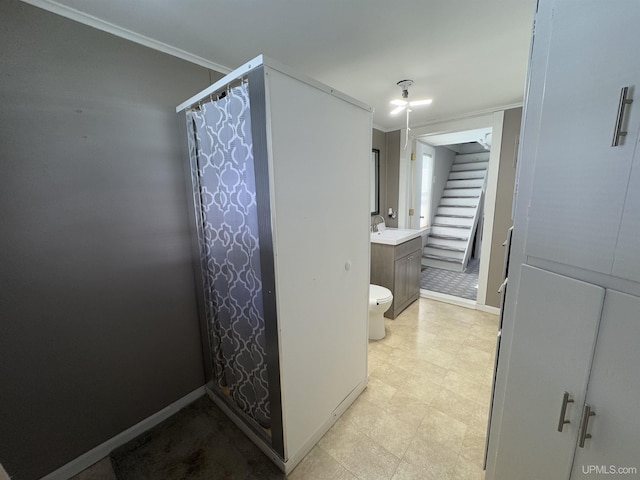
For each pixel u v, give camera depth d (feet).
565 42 2.30
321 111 4.17
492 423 3.50
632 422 2.08
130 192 4.80
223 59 5.63
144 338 5.18
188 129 5.00
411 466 4.44
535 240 2.71
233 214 4.44
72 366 4.41
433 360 7.22
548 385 2.70
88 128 4.29
